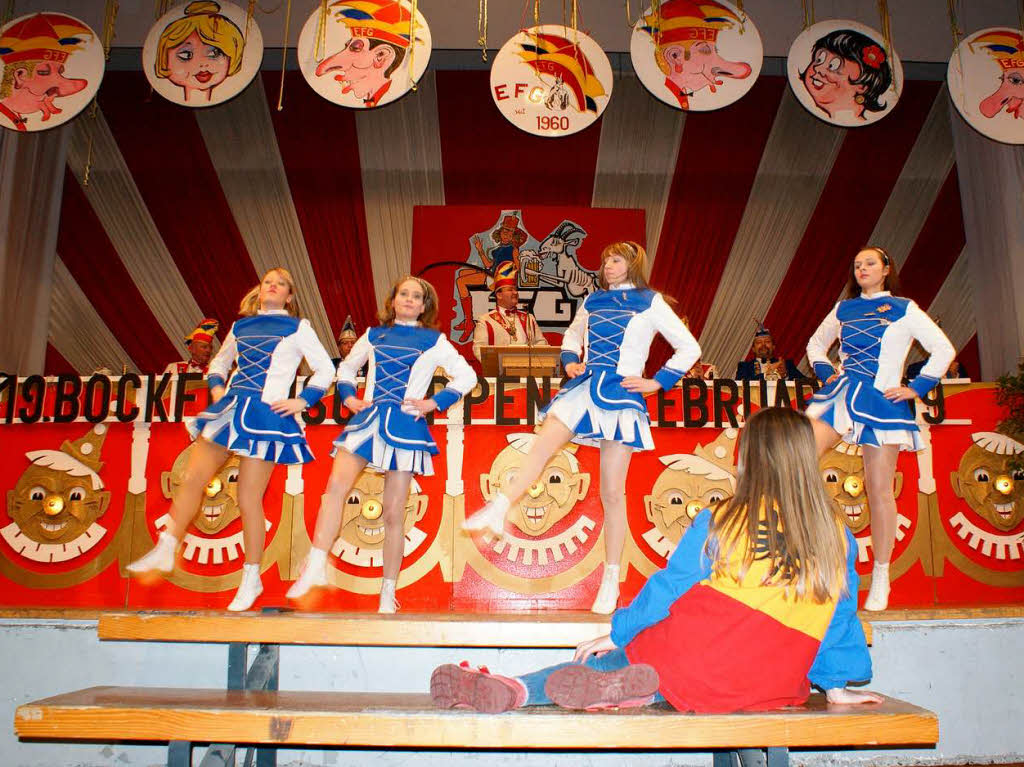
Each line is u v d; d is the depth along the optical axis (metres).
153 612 2.75
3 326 7.46
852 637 2.13
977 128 5.68
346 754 3.19
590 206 8.67
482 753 3.18
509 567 3.74
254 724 2.17
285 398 3.26
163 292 8.34
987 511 3.88
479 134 8.70
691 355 3.07
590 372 3.11
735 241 8.64
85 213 8.30
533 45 5.60
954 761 3.25
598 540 3.78
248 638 2.64
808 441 2.13
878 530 3.40
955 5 7.84
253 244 8.48
